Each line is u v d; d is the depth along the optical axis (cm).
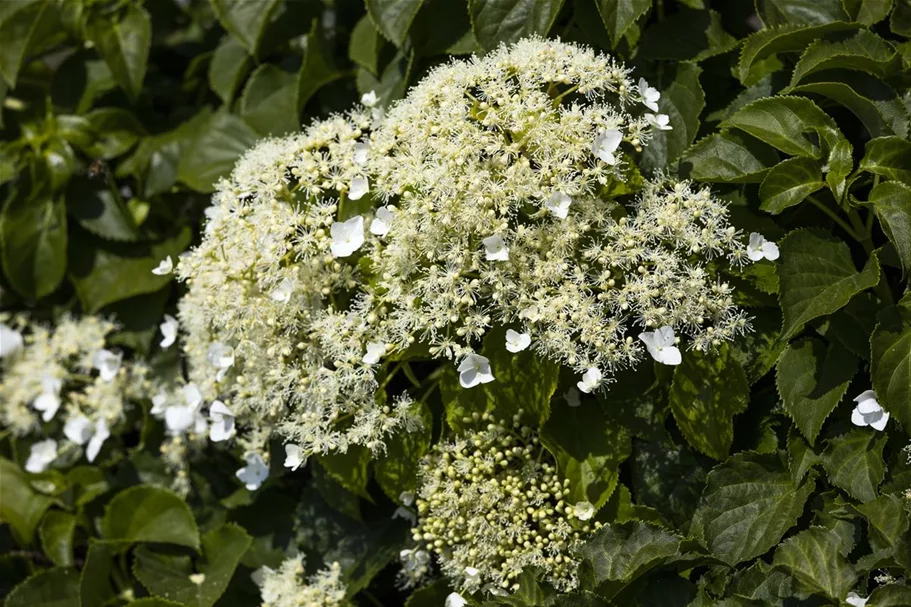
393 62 162
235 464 167
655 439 150
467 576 149
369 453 152
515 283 146
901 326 145
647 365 150
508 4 153
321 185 151
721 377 148
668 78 155
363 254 150
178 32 181
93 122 172
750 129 149
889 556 141
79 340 171
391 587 162
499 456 149
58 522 167
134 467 169
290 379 149
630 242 144
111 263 172
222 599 162
